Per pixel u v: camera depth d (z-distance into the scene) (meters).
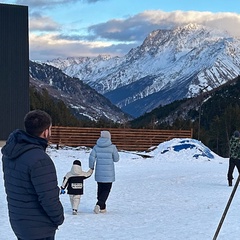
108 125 63.78
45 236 4.43
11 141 4.45
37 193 4.31
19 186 4.37
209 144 69.50
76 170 10.67
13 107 28.28
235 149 16.12
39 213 4.39
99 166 11.00
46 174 4.32
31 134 4.48
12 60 28.33
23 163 4.33
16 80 28.39
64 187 10.62
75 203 10.67
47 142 4.57
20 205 4.38
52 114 70.25
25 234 4.39
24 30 28.61
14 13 28.41
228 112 74.62
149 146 36.47
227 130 67.06
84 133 34.94
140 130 36.44
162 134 36.78
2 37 28.12
